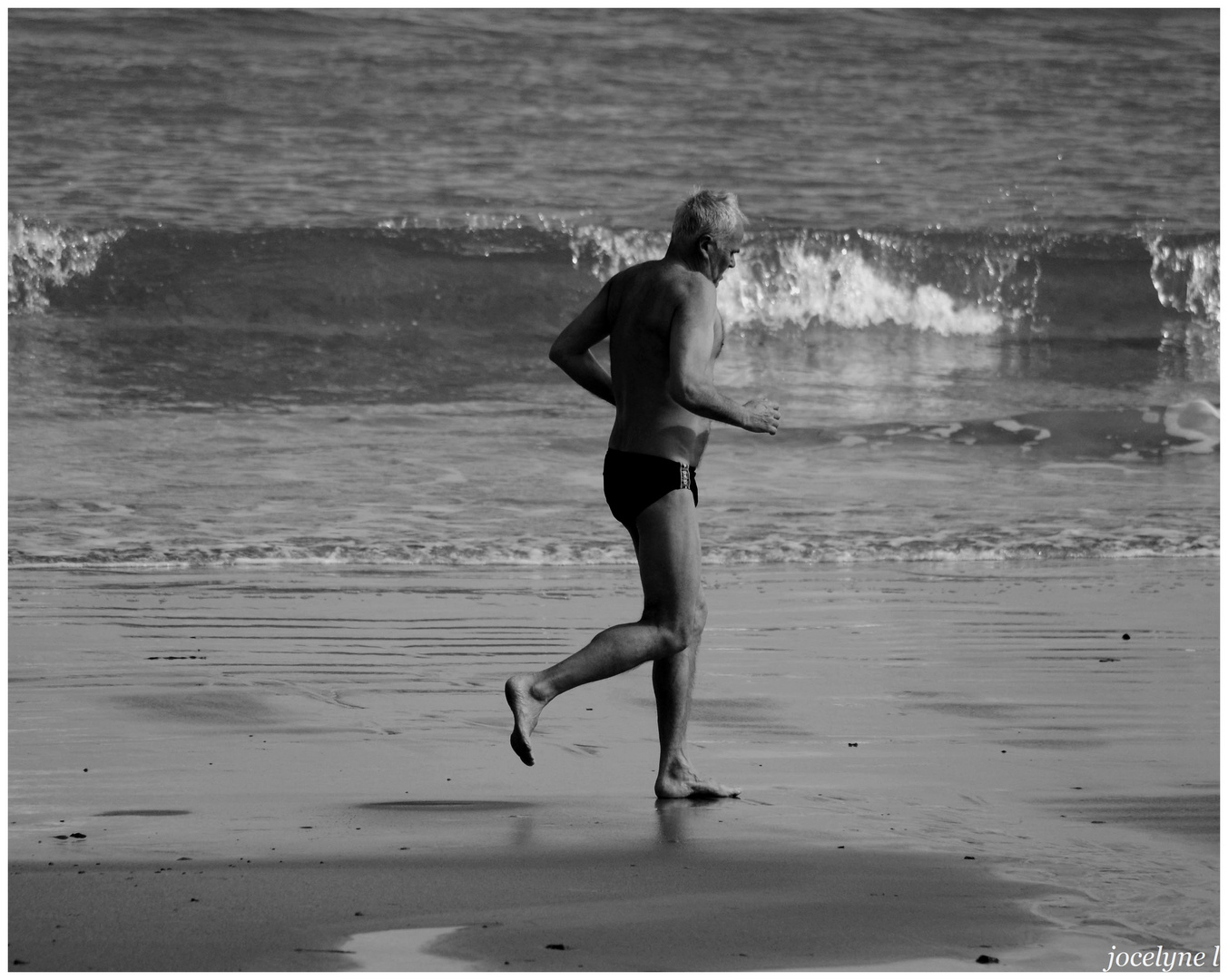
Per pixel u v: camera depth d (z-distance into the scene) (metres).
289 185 80.88
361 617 27.08
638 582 31.31
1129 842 14.11
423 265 71.94
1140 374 68.44
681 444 16.28
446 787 16.25
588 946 10.95
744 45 110.19
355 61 99.88
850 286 76.06
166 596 28.81
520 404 55.72
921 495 41.97
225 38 101.06
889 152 94.56
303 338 66.50
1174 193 91.00
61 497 38.50
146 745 17.91
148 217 74.19
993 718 20.05
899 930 11.45
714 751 18.14
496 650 24.48
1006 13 122.06
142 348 63.16
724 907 11.95
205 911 11.57
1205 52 118.50
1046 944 11.21
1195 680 22.52
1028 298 78.06
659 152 90.31
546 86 99.31
